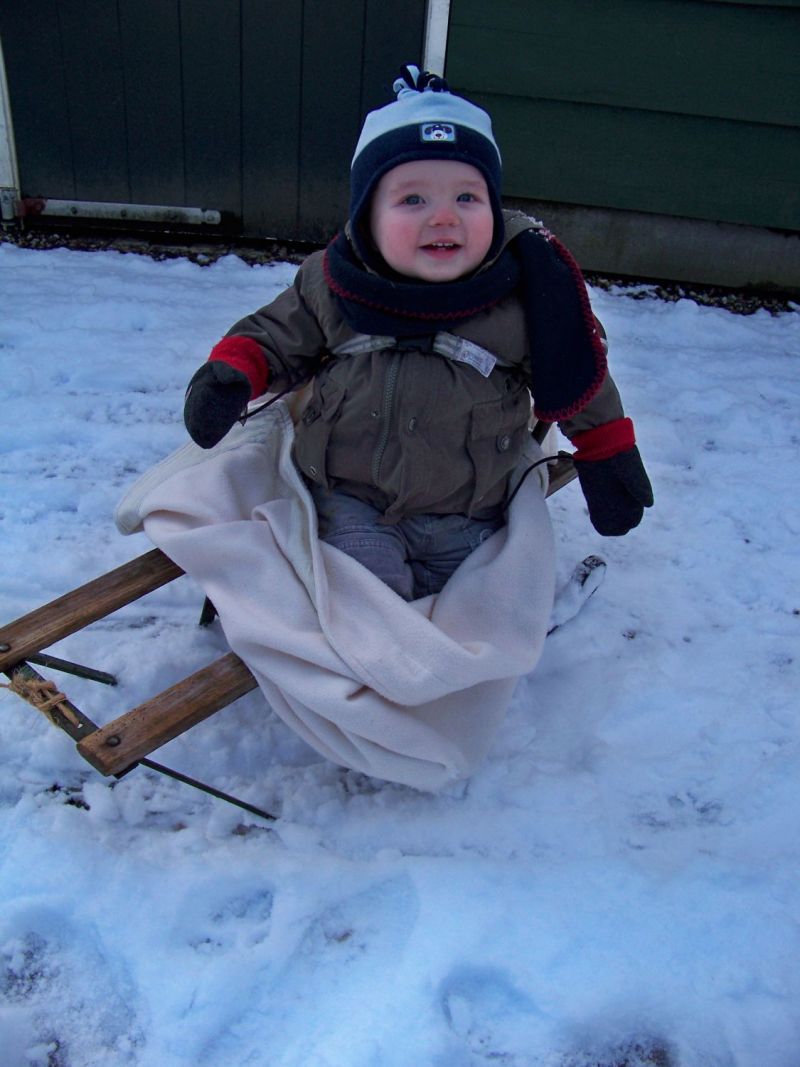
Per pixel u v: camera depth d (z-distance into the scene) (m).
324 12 3.62
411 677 1.55
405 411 1.67
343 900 1.60
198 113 3.83
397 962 1.52
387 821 1.74
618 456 1.78
